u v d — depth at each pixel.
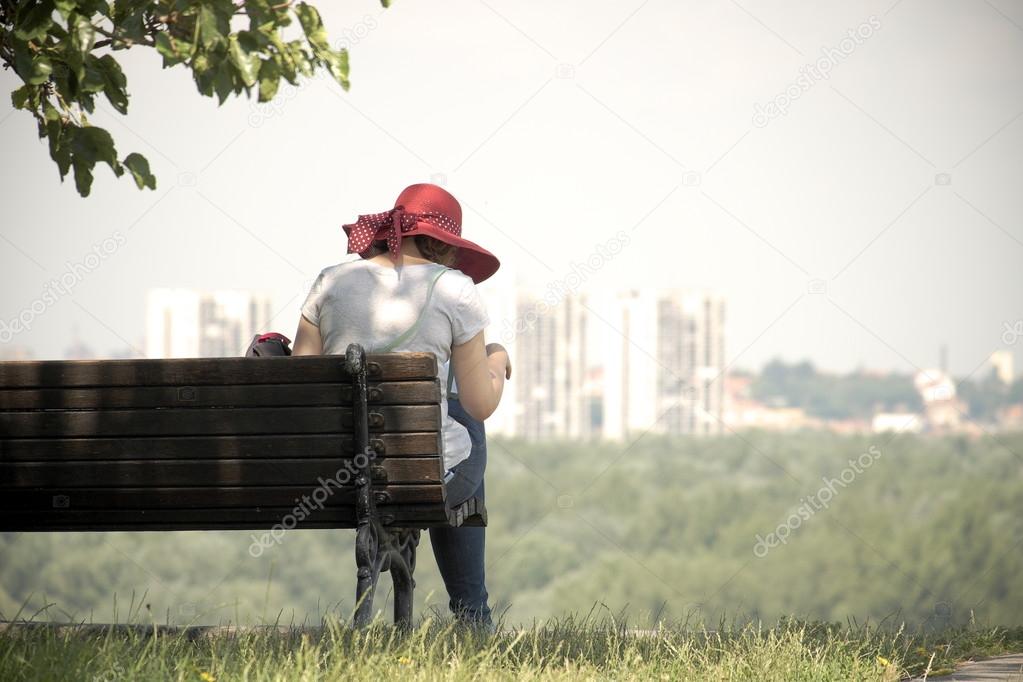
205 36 9.64
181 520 9.77
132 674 8.16
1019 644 12.56
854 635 12.38
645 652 10.60
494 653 9.45
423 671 8.41
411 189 10.91
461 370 10.23
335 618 9.54
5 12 10.14
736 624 13.00
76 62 9.73
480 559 12.12
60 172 10.72
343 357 9.30
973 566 188.75
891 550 198.75
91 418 9.56
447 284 10.12
